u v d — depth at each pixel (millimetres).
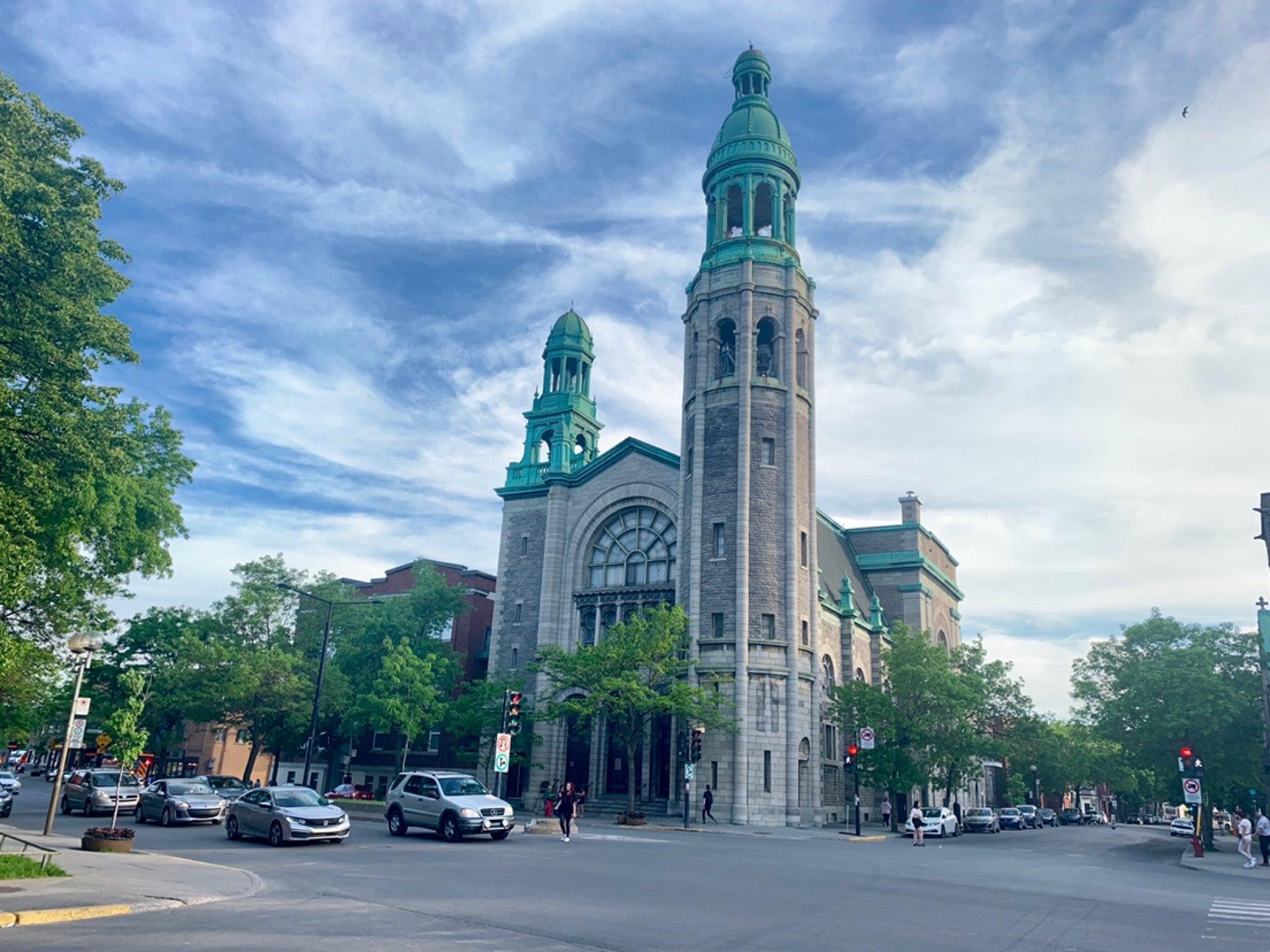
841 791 51906
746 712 44094
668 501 53188
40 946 10727
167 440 36469
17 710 39844
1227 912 17047
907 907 16016
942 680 47719
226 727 57250
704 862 22906
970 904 16719
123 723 23000
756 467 48344
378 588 73500
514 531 58688
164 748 55969
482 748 52750
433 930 12352
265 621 54344
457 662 55625
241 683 48750
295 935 11680
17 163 21484
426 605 57219
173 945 10930
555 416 60625
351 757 63625
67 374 21969
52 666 33281
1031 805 84750
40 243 21422
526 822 36594
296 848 23953
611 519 55688
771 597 46500
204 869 18406
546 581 55156
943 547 78938
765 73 57875
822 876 20719
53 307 21484
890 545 71312
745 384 49312
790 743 44375
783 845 31391
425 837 28281
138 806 33000
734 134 55875
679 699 40969
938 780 49781
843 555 67562
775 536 47562
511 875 18812
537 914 13945
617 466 55781
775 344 51375
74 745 23766
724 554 47188
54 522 27016
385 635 55938
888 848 33500
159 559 33531
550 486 57062
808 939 12500
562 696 51094
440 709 50062
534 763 51000
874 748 46812
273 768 59781
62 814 35719
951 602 79438
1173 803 61812
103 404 23781
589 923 13312
